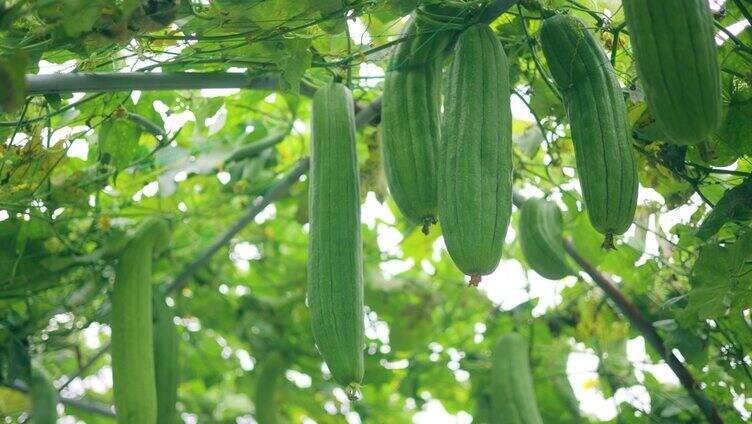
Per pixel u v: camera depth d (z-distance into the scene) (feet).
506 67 9.60
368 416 20.59
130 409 12.32
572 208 14.51
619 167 9.16
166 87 11.57
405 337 18.66
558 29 9.82
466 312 18.86
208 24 10.52
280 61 10.97
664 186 12.51
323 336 9.39
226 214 16.93
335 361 9.30
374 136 14.01
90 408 18.62
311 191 10.18
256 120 16.31
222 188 16.55
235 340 19.42
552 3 11.21
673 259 13.87
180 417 21.45
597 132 9.29
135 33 9.91
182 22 11.07
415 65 10.37
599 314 16.24
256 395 18.30
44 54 11.56
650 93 8.28
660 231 13.25
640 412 15.83
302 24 10.69
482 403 17.69
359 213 10.06
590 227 14.48
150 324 12.91
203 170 15.71
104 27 9.82
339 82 11.14
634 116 11.51
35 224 14.66
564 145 13.71
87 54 10.69
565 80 9.71
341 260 9.64
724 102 11.37
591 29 11.23
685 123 8.16
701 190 12.71
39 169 13.16
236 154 16.02
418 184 9.96
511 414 14.39
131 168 15.74
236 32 10.73
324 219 9.86
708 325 13.71
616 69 11.73
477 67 9.39
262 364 18.90
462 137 9.09
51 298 15.52
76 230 15.42
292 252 19.22
